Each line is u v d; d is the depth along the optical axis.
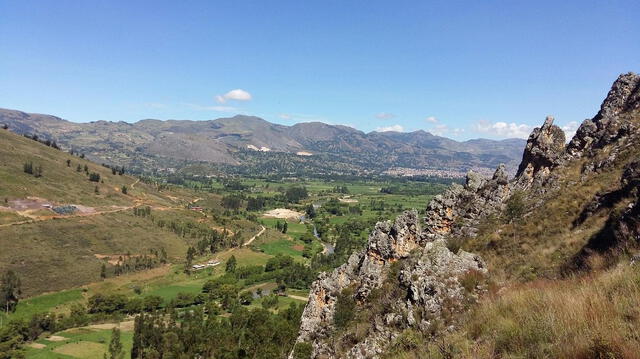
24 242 158.62
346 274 46.69
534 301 16.31
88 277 155.38
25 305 129.88
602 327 11.64
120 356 98.94
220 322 119.81
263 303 138.00
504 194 46.84
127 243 189.62
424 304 29.56
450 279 30.48
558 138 49.34
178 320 128.12
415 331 26.78
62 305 135.75
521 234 38.66
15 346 105.06
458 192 49.88
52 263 154.62
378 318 32.97
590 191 37.97
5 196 184.62
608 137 44.50
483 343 15.05
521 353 12.97
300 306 110.12
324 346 37.16
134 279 163.62
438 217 47.84
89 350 105.62
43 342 110.38
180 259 193.38
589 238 30.20
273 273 179.62
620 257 23.08
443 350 16.64
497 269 33.50
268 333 89.50
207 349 95.56
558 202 39.84
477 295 28.78
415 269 32.66
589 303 14.05
